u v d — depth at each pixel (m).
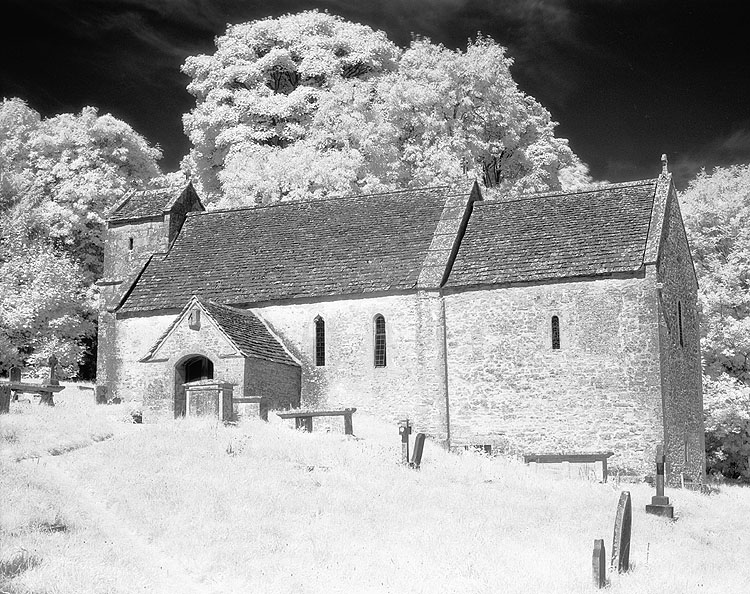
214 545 22.27
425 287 41.28
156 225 48.91
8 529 21.55
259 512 25.17
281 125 59.44
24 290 50.78
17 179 56.00
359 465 31.31
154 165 62.06
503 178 60.28
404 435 32.53
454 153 54.47
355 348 42.38
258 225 48.25
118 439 32.81
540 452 38.84
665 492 34.28
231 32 61.97
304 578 20.38
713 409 45.84
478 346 40.41
